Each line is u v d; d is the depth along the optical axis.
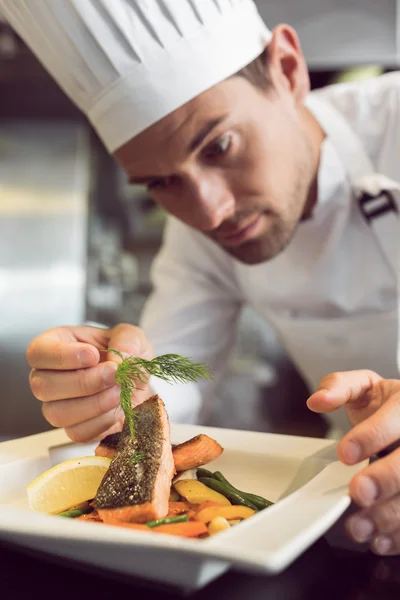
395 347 1.63
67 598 0.62
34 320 3.80
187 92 1.14
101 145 3.77
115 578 0.64
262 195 1.23
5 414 3.72
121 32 1.12
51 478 0.82
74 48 1.16
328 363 1.74
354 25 2.60
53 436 1.04
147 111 1.15
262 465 0.94
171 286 1.90
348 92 1.68
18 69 2.90
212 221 1.20
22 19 1.20
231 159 1.18
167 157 1.17
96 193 3.83
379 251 1.55
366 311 1.62
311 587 0.67
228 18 1.19
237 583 0.68
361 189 1.45
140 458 0.76
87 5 1.11
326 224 1.54
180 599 0.62
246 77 1.21
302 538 0.56
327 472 0.77
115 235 3.85
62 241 3.78
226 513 0.77
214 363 1.88
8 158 3.70
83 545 0.59
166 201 1.28
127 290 3.83
